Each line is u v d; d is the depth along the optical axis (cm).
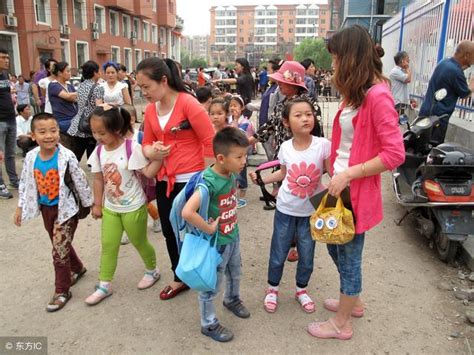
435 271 362
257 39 11419
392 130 224
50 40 2228
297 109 290
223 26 11544
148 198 360
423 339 273
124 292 337
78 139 600
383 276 354
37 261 392
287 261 382
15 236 448
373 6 2575
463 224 353
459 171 359
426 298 320
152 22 3891
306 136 297
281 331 284
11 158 606
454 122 594
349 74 229
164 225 315
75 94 608
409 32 962
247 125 520
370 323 291
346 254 258
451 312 302
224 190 262
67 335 284
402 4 2645
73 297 330
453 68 495
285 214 298
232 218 275
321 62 5884
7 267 380
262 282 349
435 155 384
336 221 241
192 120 293
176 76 296
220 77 1948
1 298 330
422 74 824
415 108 824
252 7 11350
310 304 305
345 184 232
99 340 279
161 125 298
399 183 462
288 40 11281
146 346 272
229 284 297
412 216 482
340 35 231
